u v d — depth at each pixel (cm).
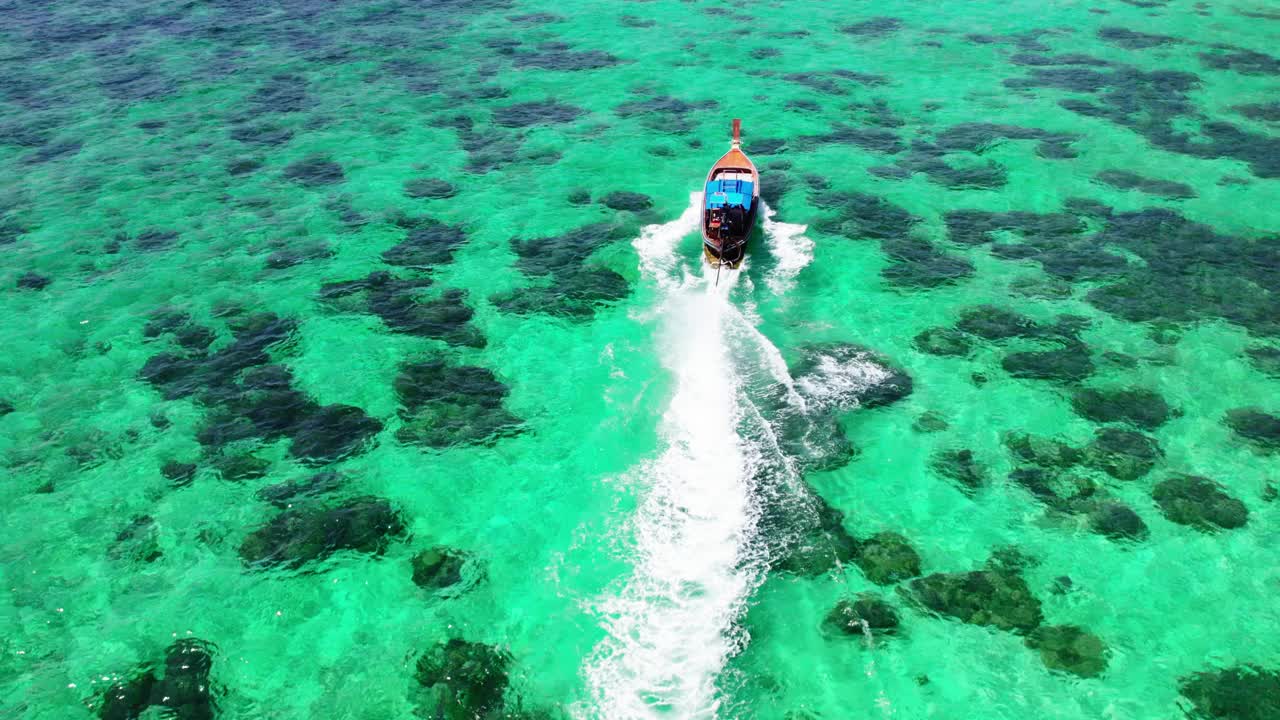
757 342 2459
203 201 3167
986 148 3550
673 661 1582
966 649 1600
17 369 2316
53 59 4297
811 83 4228
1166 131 3666
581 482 2003
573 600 1711
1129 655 1582
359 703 1508
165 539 1836
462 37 4812
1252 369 2311
